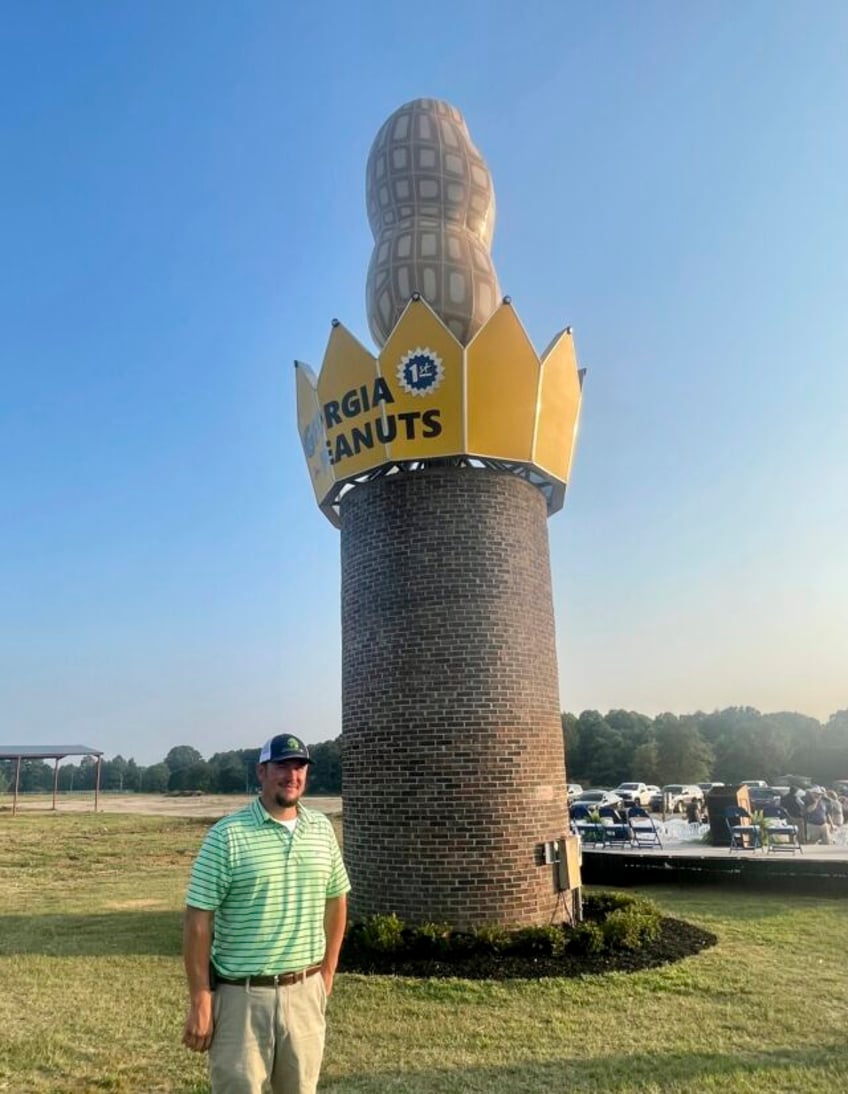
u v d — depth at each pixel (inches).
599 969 352.5
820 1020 290.5
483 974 345.4
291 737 175.0
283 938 166.9
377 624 444.1
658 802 1734.7
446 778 411.5
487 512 446.0
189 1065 257.6
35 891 702.5
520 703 430.3
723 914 500.4
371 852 423.2
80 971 381.1
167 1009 317.1
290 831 173.3
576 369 493.0
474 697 420.8
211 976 166.2
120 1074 250.4
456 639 426.9
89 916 544.7
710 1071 244.5
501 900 399.9
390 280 482.0
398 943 372.2
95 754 2134.6
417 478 449.4
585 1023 288.5
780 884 599.8
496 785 413.4
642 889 628.1
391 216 498.0
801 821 895.7
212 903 164.7
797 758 3174.2
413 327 443.2
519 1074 244.5
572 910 428.8
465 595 432.8
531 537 461.7
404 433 443.2
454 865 401.7
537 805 423.5
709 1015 296.2
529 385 451.8
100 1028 294.4
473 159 506.3
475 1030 282.2
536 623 452.4
